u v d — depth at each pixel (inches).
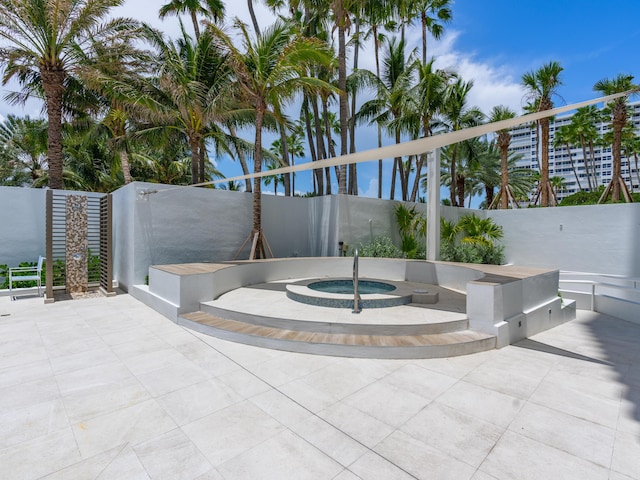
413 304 274.2
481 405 143.6
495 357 199.2
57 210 447.8
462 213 688.4
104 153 876.6
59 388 157.3
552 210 576.7
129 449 114.3
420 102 617.6
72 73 498.9
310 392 154.3
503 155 847.1
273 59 420.8
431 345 195.3
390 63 706.2
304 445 116.6
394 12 656.4
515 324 230.1
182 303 266.7
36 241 434.9
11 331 243.9
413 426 128.0
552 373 177.0
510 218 625.0
